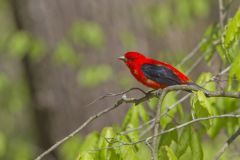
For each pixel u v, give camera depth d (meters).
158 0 16.56
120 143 6.36
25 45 14.33
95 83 14.09
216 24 8.68
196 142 6.64
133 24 15.35
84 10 14.56
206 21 17.61
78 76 14.19
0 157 17.92
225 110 7.93
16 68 23.70
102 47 14.47
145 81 8.55
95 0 14.68
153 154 5.77
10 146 19.92
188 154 9.60
